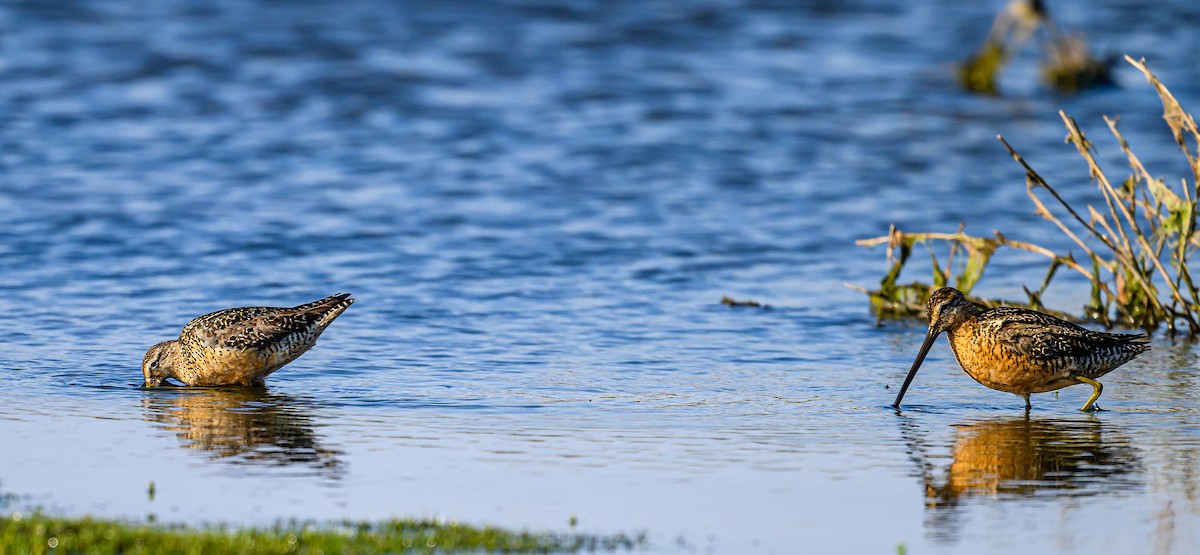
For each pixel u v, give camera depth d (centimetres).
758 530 1038
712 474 1173
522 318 1764
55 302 1788
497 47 3444
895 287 1823
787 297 1898
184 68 3184
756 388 1473
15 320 1703
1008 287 1966
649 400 1420
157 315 1750
